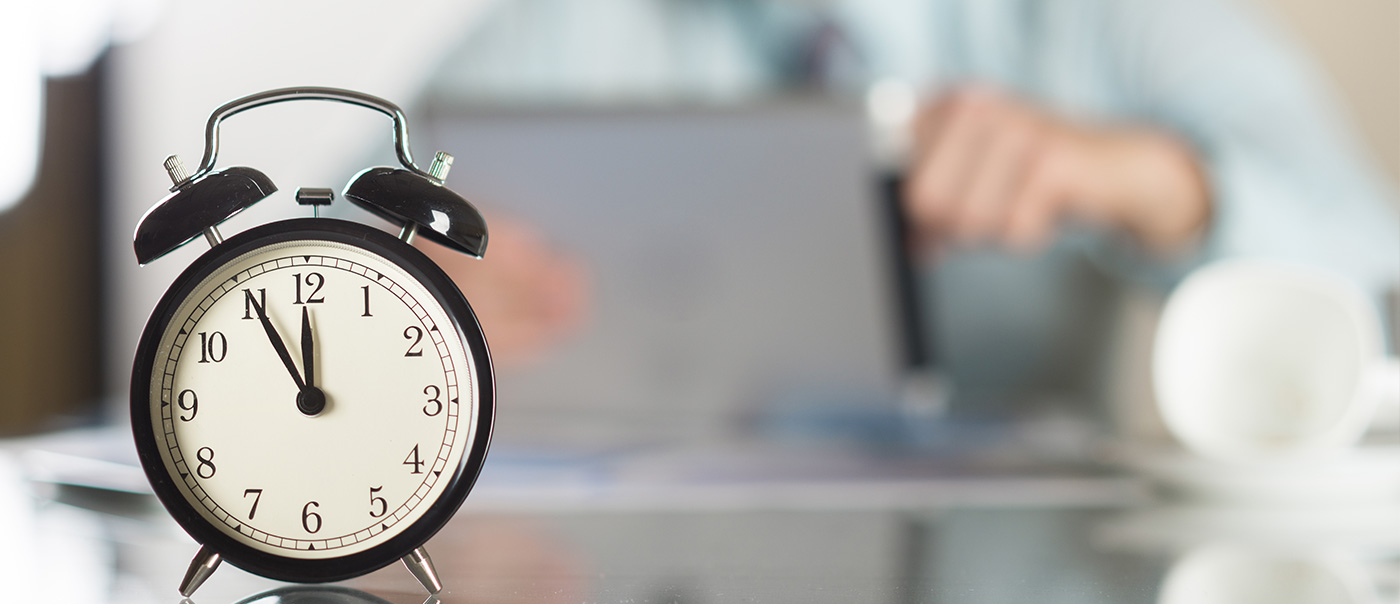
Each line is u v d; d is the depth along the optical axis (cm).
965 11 298
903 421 157
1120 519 98
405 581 85
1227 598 82
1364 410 103
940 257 282
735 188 162
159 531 94
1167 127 279
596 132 166
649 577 86
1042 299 284
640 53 312
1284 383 104
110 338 296
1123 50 286
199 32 295
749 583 85
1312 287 104
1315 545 91
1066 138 273
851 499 103
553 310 165
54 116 288
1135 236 272
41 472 102
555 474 107
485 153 168
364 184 82
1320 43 263
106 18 290
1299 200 260
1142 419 274
